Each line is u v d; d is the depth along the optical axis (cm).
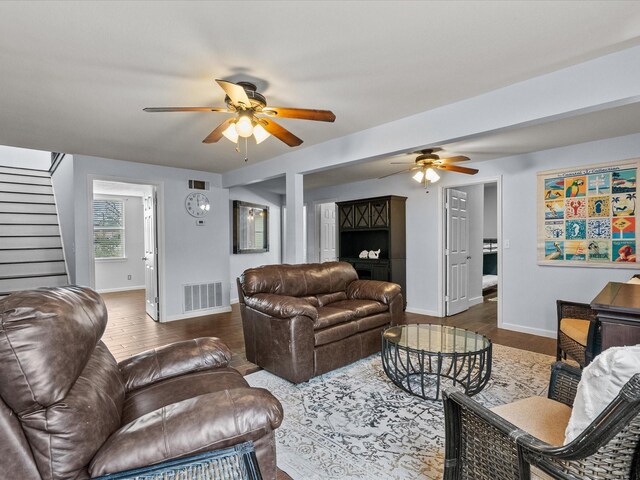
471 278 612
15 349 97
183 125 328
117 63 215
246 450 110
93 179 455
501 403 250
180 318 527
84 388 117
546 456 97
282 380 297
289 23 176
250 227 694
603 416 81
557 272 410
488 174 470
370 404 252
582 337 258
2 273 474
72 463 101
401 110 296
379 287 382
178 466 104
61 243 544
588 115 296
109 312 577
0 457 95
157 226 514
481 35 188
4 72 225
